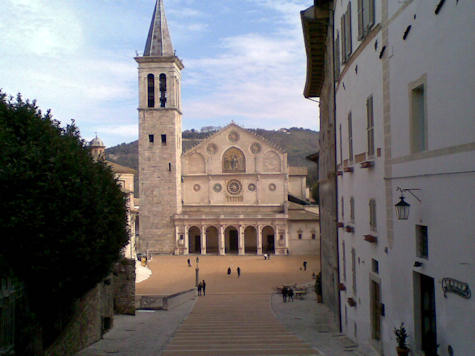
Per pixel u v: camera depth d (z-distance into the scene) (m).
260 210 97.50
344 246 24.45
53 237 15.66
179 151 98.75
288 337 23.38
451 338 10.62
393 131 14.39
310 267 77.38
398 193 14.05
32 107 17.55
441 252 11.10
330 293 33.38
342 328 25.64
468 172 9.81
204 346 20.53
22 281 15.86
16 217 14.66
